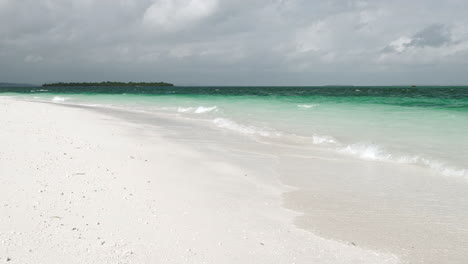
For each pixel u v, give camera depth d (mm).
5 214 4648
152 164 8164
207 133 13758
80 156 8344
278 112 22094
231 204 5727
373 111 21812
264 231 4688
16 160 7438
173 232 4465
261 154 9930
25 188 5734
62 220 4598
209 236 4418
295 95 52125
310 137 12750
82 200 5398
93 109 26125
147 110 25781
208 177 7352
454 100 33062
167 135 13023
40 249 3785
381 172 8023
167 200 5711
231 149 10570
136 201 5535
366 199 6160
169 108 27609
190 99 41938
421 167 8453
